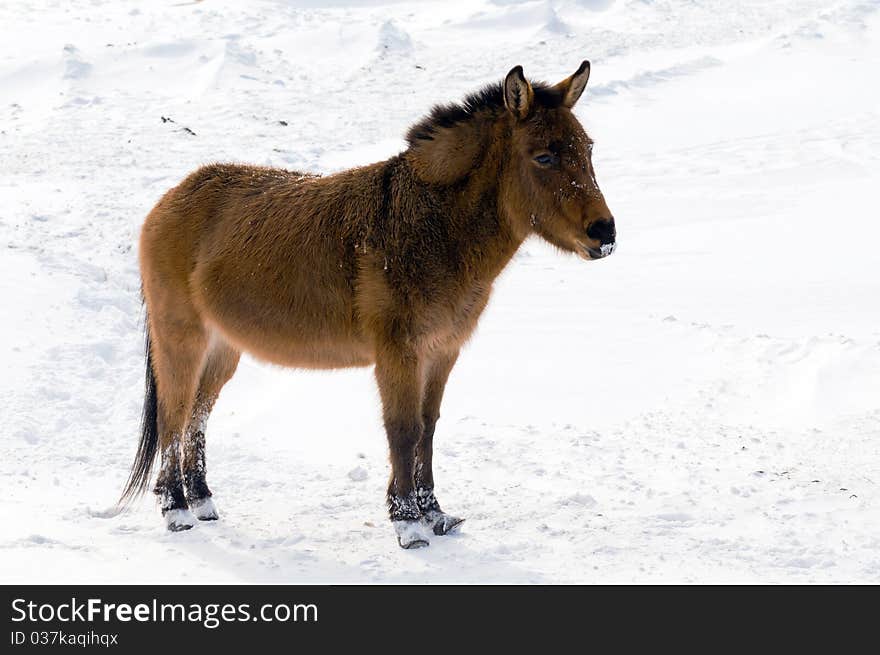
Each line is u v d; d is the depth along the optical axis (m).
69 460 13.54
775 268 22.70
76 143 31.75
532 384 16.52
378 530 10.73
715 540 10.01
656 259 23.95
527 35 50.06
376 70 42.91
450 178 10.12
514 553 9.92
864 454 12.52
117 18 52.75
